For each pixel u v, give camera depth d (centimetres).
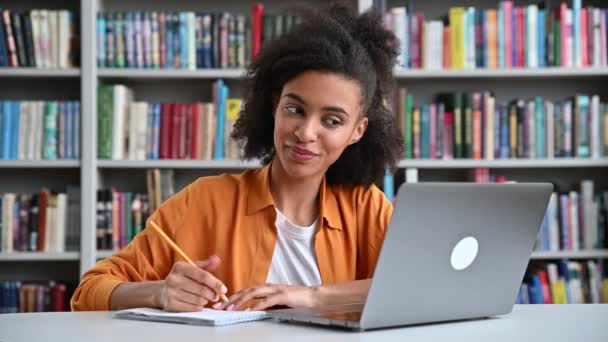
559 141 302
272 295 118
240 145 161
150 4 322
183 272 114
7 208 297
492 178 305
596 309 127
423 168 324
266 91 150
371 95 140
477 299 111
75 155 297
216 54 298
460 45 300
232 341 91
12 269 320
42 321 110
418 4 325
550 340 94
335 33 138
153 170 299
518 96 324
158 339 93
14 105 297
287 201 148
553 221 304
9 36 296
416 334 98
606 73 298
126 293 124
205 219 147
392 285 99
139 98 321
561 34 301
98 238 297
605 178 323
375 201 156
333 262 149
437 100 319
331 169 155
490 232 108
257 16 296
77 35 305
